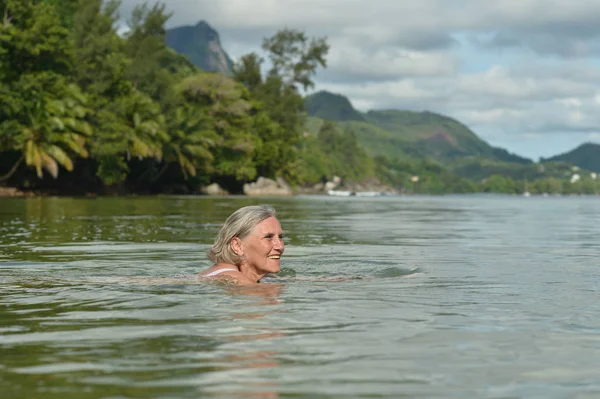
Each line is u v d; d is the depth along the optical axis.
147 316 3.66
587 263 7.11
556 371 2.53
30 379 2.36
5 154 53.84
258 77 106.56
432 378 2.42
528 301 4.27
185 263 6.86
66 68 54.19
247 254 5.25
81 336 3.11
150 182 70.94
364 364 2.61
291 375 2.44
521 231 14.12
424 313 3.80
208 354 2.75
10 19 50.66
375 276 5.71
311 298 4.34
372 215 23.06
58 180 60.09
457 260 7.46
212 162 79.62
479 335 3.19
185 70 142.75
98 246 9.05
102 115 58.75
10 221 15.62
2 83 48.41
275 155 92.56
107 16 65.31
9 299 4.26
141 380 2.35
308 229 14.14
